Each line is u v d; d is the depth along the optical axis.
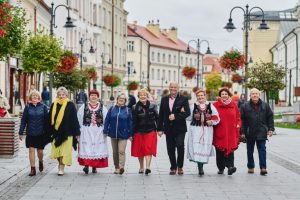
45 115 16.44
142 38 107.56
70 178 15.80
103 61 72.88
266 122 16.69
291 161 20.28
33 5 49.31
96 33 74.94
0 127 20.11
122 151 16.59
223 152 16.52
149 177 16.02
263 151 16.61
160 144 28.36
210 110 16.16
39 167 17.17
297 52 78.75
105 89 79.56
